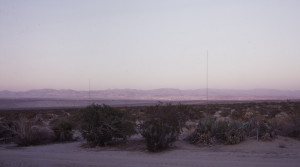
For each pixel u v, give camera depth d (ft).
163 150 44.34
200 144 48.14
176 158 37.63
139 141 54.29
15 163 37.42
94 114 52.75
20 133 59.47
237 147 44.32
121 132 52.19
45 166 35.32
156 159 37.29
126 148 48.67
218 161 34.65
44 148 53.06
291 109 139.13
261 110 139.13
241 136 47.88
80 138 66.85
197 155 39.27
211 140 47.60
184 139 53.42
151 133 44.32
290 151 40.68
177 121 48.78
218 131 49.26
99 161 36.99
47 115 141.69
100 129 51.93
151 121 45.62
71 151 47.85
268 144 44.62
